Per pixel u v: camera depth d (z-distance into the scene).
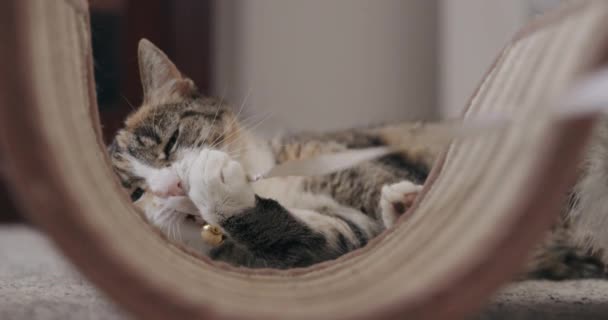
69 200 0.51
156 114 0.86
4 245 1.12
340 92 1.54
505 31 1.25
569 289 0.81
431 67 1.53
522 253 0.48
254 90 1.53
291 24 1.53
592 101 0.47
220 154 0.73
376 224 0.81
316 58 1.53
